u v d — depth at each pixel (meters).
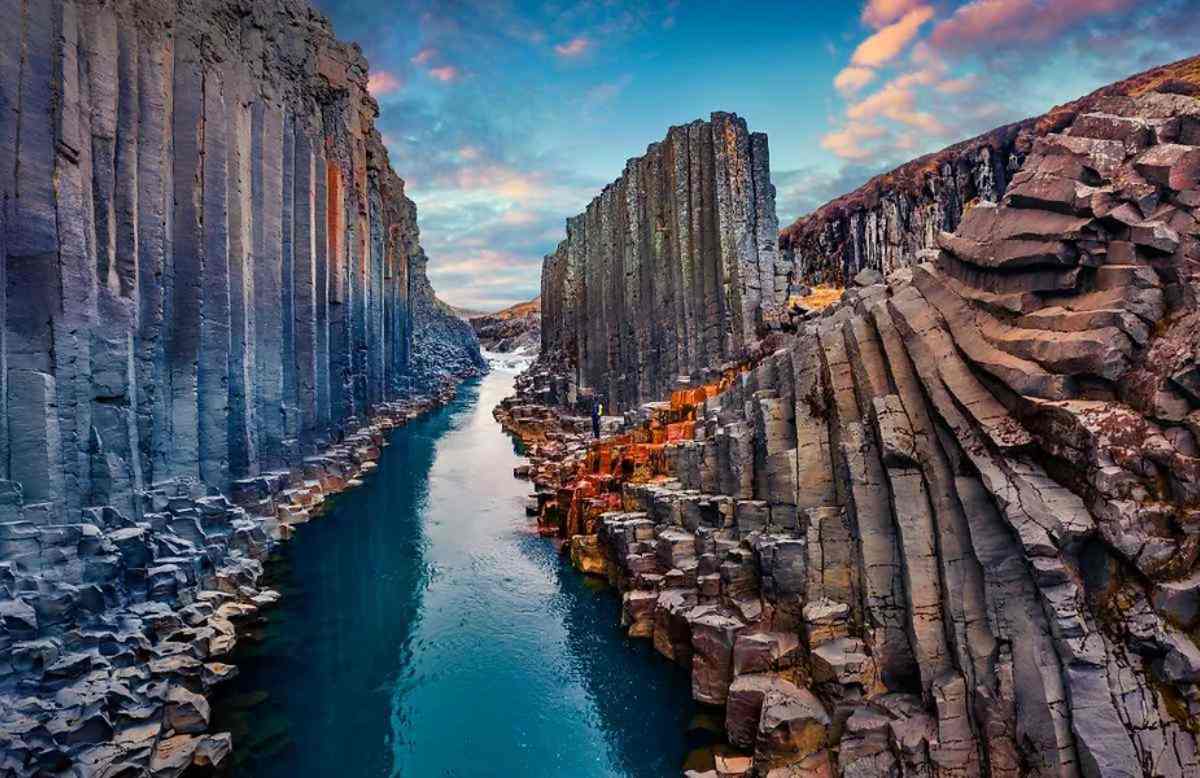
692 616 22.05
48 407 21.52
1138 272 15.39
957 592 16.20
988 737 14.61
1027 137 53.94
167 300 30.25
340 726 21.45
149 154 28.53
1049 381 15.73
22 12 22.11
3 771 15.32
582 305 78.81
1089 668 13.58
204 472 33.19
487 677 24.23
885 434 18.22
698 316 46.62
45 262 22.34
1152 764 12.65
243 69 37.59
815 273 76.12
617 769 19.28
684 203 48.25
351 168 61.47
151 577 23.19
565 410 74.81
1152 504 13.78
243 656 25.47
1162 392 14.31
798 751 17.12
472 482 53.66
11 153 21.66
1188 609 13.22
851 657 17.55
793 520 21.80
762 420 23.72
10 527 19.09
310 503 43.22
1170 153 16.03
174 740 19.03
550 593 31.36
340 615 29.02
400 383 90.75
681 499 27.42
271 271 41.69
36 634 17.95
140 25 28.27
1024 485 15.35
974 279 19.16
